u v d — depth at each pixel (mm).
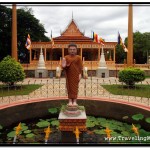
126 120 9445
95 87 17625
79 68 7500
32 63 33031
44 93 14453
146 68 32562
